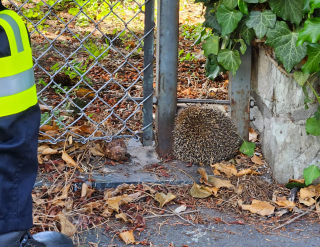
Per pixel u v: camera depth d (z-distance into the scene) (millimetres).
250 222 2225
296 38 2279
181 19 4461
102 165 2404
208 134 2430
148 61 2438
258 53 2535
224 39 2422
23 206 1872
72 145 2436
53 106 2670
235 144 2482
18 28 1864
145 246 2125
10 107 1844
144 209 2260
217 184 2342
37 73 2918
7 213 1862
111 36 3443
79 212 2215
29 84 1879
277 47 2293
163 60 2439
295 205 2283
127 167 2410
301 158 2338
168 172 2402
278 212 2256
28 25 3500
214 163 2465
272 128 2402
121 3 4555
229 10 2334
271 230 2195
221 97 2844
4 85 1817
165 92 2467
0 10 1895
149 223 2209
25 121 1876
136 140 2504
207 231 2186
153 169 2412
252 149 2480
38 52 3160
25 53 1868
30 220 1888
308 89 2295
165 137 2494
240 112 2520
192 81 3023
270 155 2426
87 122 2555
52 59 3094
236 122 2523
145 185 2316
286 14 2291
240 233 2180
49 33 3482
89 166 2393
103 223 2195
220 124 2457
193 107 2502
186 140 2443
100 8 4262
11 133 1855
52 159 2400
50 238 2037
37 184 2297
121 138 2477
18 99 1855
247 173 2398
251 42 2461
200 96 2850
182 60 3273
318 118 2268
